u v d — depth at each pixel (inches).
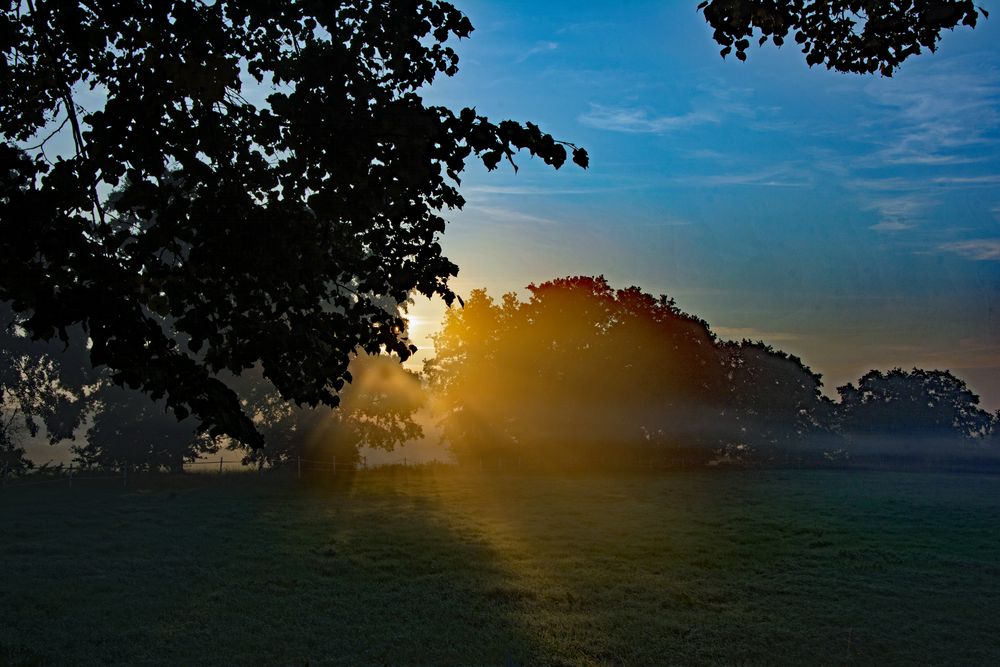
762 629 645.3
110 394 2132.1
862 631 639.1
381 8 311.6
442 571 863.7
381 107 286.7
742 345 3014.3
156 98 270.2
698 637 623.2
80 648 574.6
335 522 1225.4
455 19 318.3
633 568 885.8
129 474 2037.4
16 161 247.3
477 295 2768.2
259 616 670.5
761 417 2915.8
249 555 933.8
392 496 1635.1
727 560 933.8
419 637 616.4
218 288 283.0
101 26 289.4
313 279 303.3
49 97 315.6
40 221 240.5
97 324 242.4
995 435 2972.4
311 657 566.3
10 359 2060.8
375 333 340.8
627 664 559.5
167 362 251.1
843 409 3041.3
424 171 285.1
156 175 268.8
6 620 642.2
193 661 552.7
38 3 277.3
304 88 286.2
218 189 280.5
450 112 292.5
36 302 239.6
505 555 956.0
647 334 2726.4
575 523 1236.5
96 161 261.0
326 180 294.8
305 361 316.2
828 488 1905.8
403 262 336.5
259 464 2229.3
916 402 2999.5
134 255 265.1
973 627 655.1
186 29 274.2
